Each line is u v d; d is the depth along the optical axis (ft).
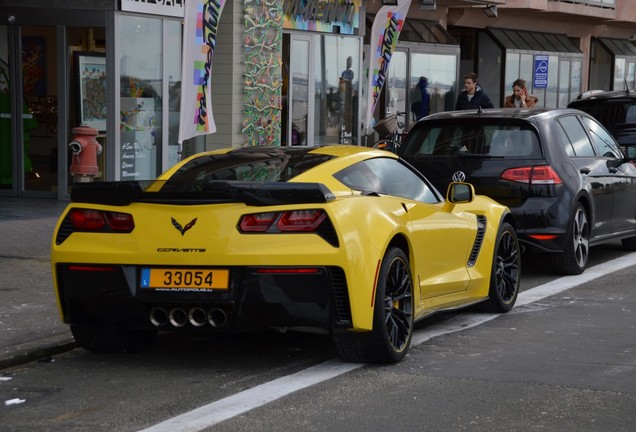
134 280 26.13
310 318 25.62
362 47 84.74
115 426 22.07
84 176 54.24
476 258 33.91
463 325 33.27
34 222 53.57
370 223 26.55
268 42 71.20
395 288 27.63
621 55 140.36
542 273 45.01
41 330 30.78
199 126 50.06
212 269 25.61
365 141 87.56
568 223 43.11
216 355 28.94
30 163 63.72
